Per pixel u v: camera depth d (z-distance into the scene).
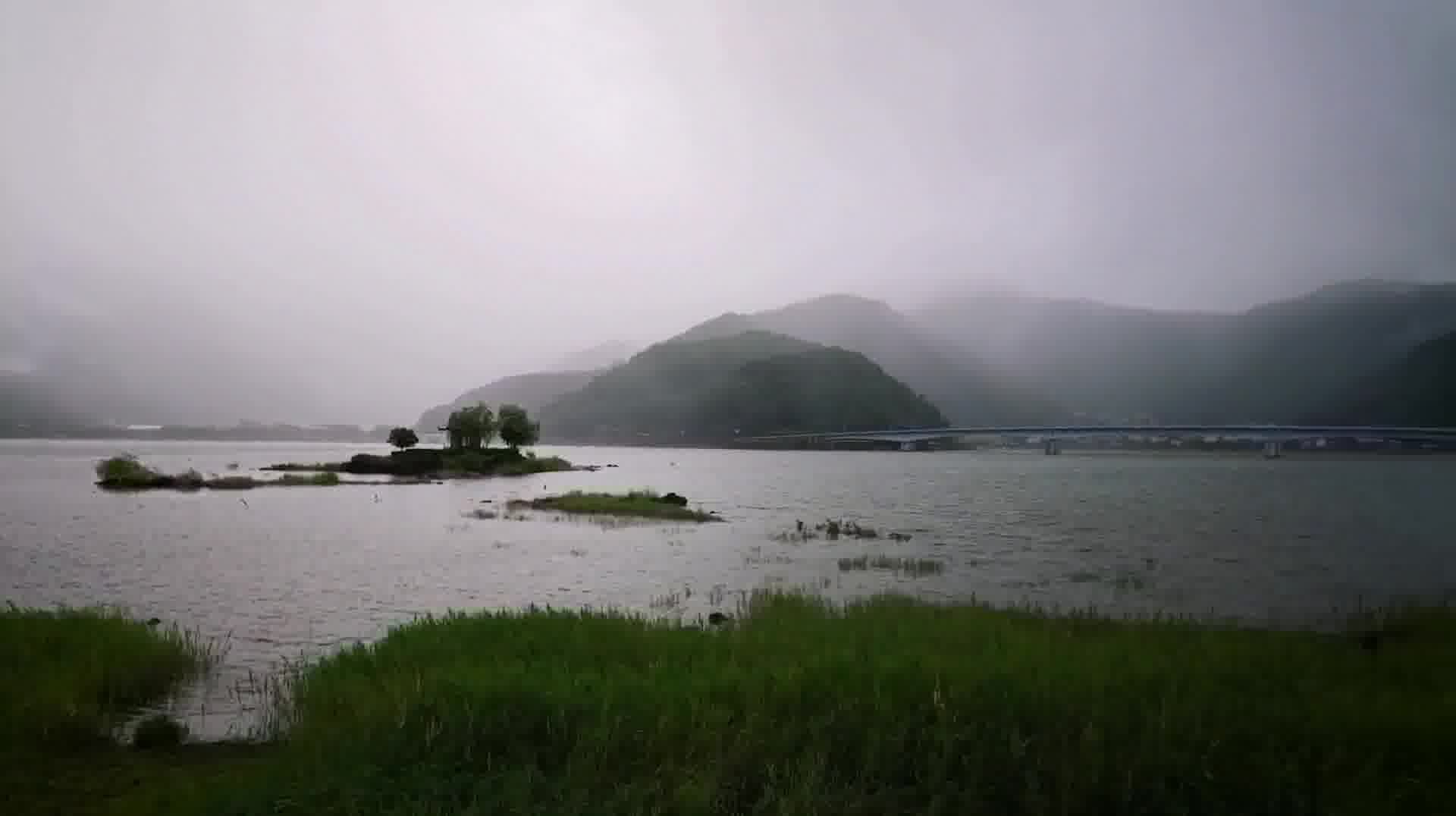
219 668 18.11
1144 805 8.79
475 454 133.00
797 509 67.38
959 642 16.67
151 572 32.91
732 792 9.12
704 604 26.36
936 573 33.16
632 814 8.55
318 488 90.19
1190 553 39.44
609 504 62.31
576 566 34.81
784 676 12.84
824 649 15.28
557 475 130.75
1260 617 24.20
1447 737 10.49
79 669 15.41
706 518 56.94
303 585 30.17
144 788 10.29
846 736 10.38
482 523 53.53
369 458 121.50
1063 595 28.20
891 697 11.62
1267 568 34.31
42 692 13.88
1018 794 9.04
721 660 15.09
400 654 15.82
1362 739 10.55
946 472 153.00
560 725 11.02
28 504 66.00
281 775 9.87
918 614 20.88
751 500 78.88
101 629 18.47
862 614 20.88
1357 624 23.03
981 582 30.73
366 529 49.56
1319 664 15.05
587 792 9.05
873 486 103.06
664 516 57.72
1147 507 68.50
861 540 44.78
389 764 9.97
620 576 32.22
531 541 43.69
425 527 50.59
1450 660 16.14
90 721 13.14
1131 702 11.70
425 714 11.45
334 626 22.97
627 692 12.16
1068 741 10.29
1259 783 9.22
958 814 8.63
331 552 39.19
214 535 45.72
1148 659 14.58
